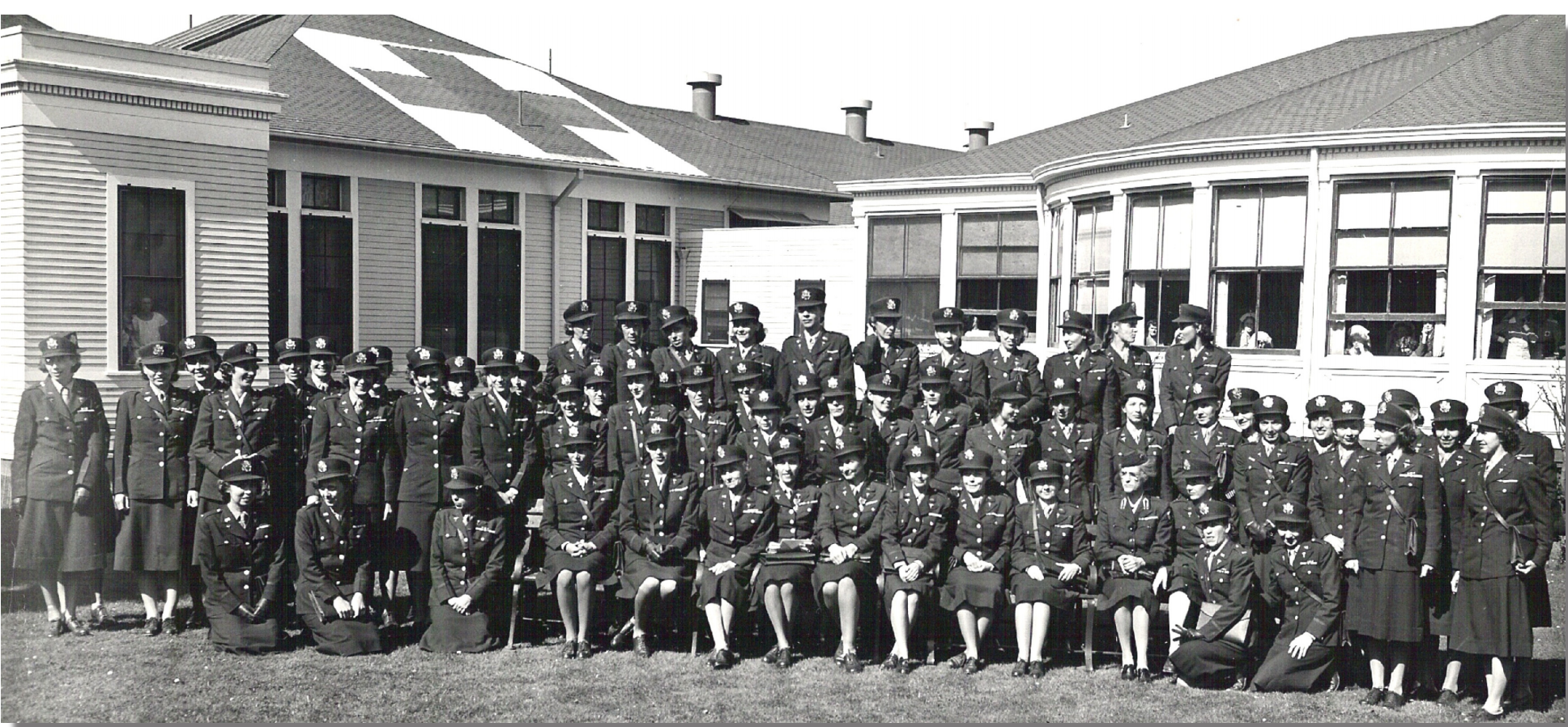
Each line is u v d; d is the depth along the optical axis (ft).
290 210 71.20
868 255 85.05
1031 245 77.77
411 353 37.47
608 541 34.19
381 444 36.73
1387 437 30.12
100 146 55.11
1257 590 31.45
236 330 60.08
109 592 39.86
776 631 33.22
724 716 28.63
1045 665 32.30
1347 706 29.35
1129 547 32.01
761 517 33.65
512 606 34.76
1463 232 53.83
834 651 34.30
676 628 34.73
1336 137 55.52
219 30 90.63
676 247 95.35
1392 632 29.40
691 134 108.68
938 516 33.19
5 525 39.42
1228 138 58.54
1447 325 54.34
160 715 28.63
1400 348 55.72
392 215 76.54
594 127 98.84
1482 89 57.31
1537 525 28.71
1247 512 33.35
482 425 36.68
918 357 43.42
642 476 34.35
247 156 60.29
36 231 53.26
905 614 32.53
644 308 42.52
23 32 52.85
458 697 29.96
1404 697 29.91
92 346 55.01
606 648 34.53
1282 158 57.67
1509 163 52.80
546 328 86.02
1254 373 58.95
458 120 86.07
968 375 42.34
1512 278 53.57
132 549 35.17
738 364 42.16
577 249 87.97
